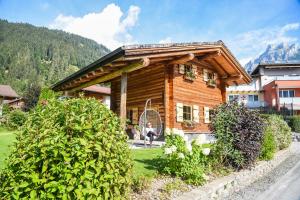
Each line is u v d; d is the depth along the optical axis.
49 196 3.08
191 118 14.39
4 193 3.17
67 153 3.18
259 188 7.46
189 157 6.38
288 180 8.46
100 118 3.57
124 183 3.68
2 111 30.88
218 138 8.12
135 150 9.39
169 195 5.24
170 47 11.01
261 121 9.02
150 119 13.73
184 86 14.20
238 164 8.14
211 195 5.93
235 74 16.88
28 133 3.39
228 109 8.50
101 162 3.31
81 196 3.15
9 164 3.27
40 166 3.21
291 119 28.03
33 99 41.38
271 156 10.50
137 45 9.38
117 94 17.27
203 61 15.91
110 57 9.66
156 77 13.88
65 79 14.88
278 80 36.56
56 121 3.43
